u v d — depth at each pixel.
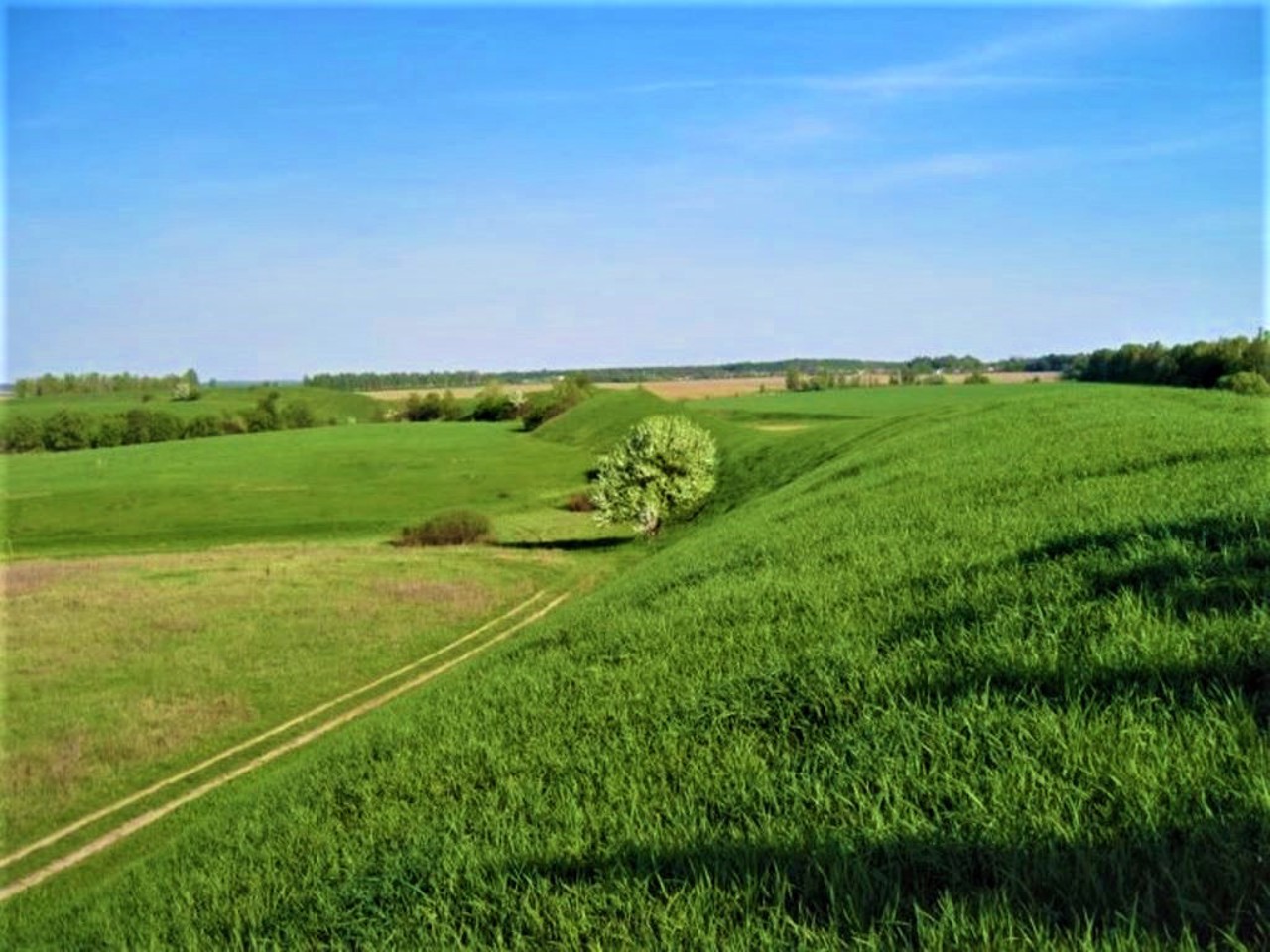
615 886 4.34
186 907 6.45
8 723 24.45
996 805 4.09
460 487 86.69
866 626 7.35
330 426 158.88
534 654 11.24
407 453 111.88
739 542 16.80
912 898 3.58
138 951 6.04
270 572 45.03
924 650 6.29
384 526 68.81
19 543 63.81
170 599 38.69
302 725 24.27
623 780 5.65
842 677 6.19
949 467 18.36
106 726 24.22
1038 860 3.62
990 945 3.19
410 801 6.77
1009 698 5.14
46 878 16.38
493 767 6.71
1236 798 3.66
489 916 4.49
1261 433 14.08
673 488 51.78
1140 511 8.89
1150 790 3.88
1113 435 17.28
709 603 10.28
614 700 7.38
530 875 4.72
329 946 4.82
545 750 6.70
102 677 28.34
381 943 4.55
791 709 5.96
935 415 42.03
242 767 21.47
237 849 7.56
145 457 113.19
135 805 19.73
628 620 11.03
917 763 4.70
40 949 7.99
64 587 41.69
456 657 29.92
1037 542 8.55
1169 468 11.95
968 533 10.27
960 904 3.41
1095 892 3.34
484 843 5.31
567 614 15.91
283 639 32.56
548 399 149.25
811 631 7.66
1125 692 4.77
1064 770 4.21
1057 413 26.30
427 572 44.75
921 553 9.73
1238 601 5.70
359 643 32.06
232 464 104.75
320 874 5.96
